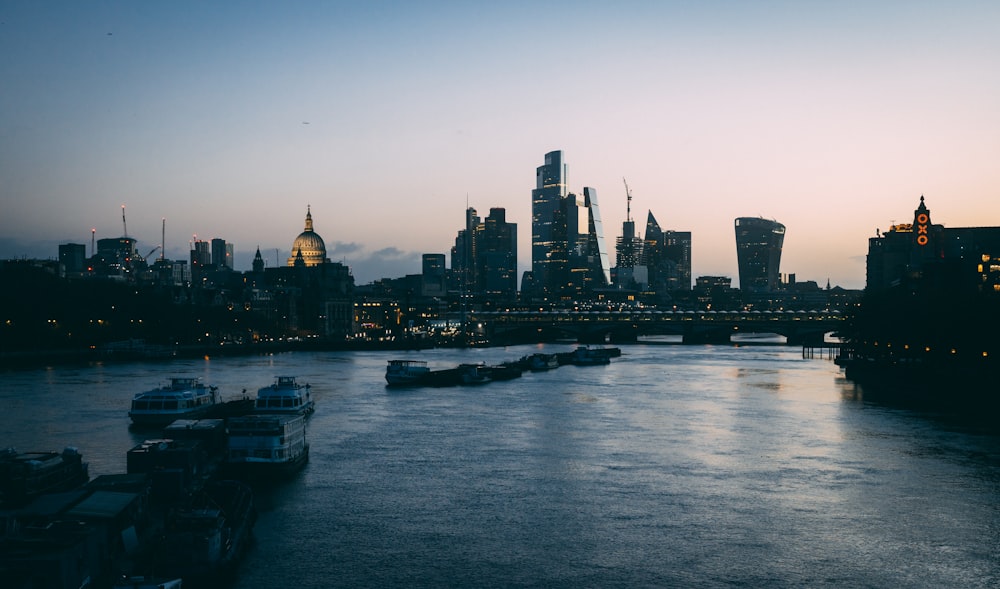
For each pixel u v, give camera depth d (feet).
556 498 386.52
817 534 336.70
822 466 452.76
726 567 301.22
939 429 572.10
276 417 435.12
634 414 651.25
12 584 215.72
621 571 296.71
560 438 537.24
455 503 377.09
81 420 591.37
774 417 632.38
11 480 326.85
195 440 414.00
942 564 304.71
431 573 292.81
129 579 242.37
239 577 286.05
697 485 411.13
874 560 308.40
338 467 446.60
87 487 305.32
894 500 384.06
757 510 368.48
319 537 328.29
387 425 590.55
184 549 263.29
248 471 411.95
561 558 308.60
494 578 289.12
